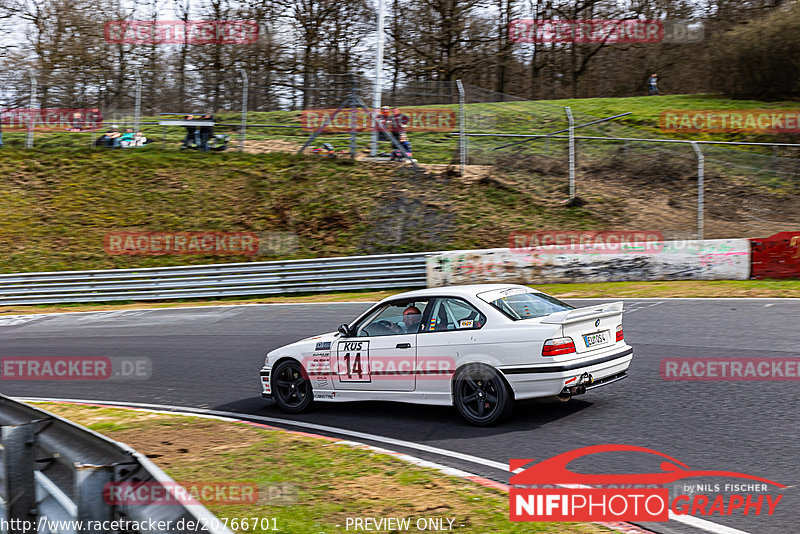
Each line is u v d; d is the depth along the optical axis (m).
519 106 25.12
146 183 23.16
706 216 20.09
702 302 12.95
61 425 3.65
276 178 23.02
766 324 10.75
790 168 21.95
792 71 30.44
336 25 37.75
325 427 7.29
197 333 13.43
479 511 4.54
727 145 24.16
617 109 32.09
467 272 16.70
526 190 21.80
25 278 17.72
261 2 37.50
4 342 13.62
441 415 7.39
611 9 41.81
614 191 21.64
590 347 6.73
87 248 20.12
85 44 35.94
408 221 20.58
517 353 6.56
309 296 17.17
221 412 8.27
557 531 4.18
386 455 5.92
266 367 8.30
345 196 21.88
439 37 38.00
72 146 25.45
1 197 22.45
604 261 16.19
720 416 6.56
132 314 15.97
